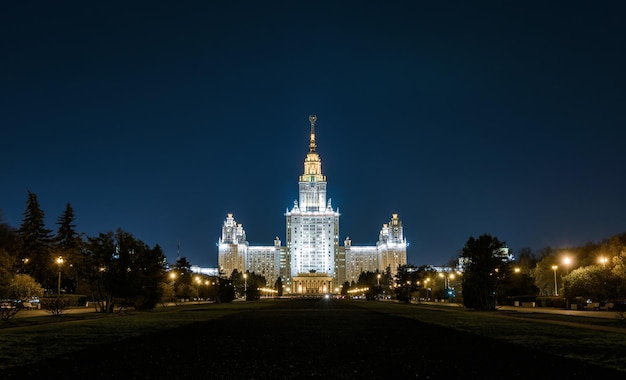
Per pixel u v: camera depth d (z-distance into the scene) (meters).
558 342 38.69
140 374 25.94
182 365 28.61
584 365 28.38
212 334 45.84
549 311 88.44
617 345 36.72
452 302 159.12
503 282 95.50
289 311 93.88
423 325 56.66
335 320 66.00
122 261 83.75
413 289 156.38
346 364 28.94
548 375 25.59
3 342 38.72
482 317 71.25
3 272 86.75
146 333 46.59
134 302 91.12
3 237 145.12
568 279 100.88
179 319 67.25
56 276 129.12
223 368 27.64
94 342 39.16
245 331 49.12
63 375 25.66
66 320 63.53
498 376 25.42
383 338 42.56
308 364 28.94
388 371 26.78
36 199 130.12
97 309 93.00
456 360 30.30
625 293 96.69
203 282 177.75
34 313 79.06
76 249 127.81
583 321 61.00
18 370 26.94
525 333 46.03
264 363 29.27
